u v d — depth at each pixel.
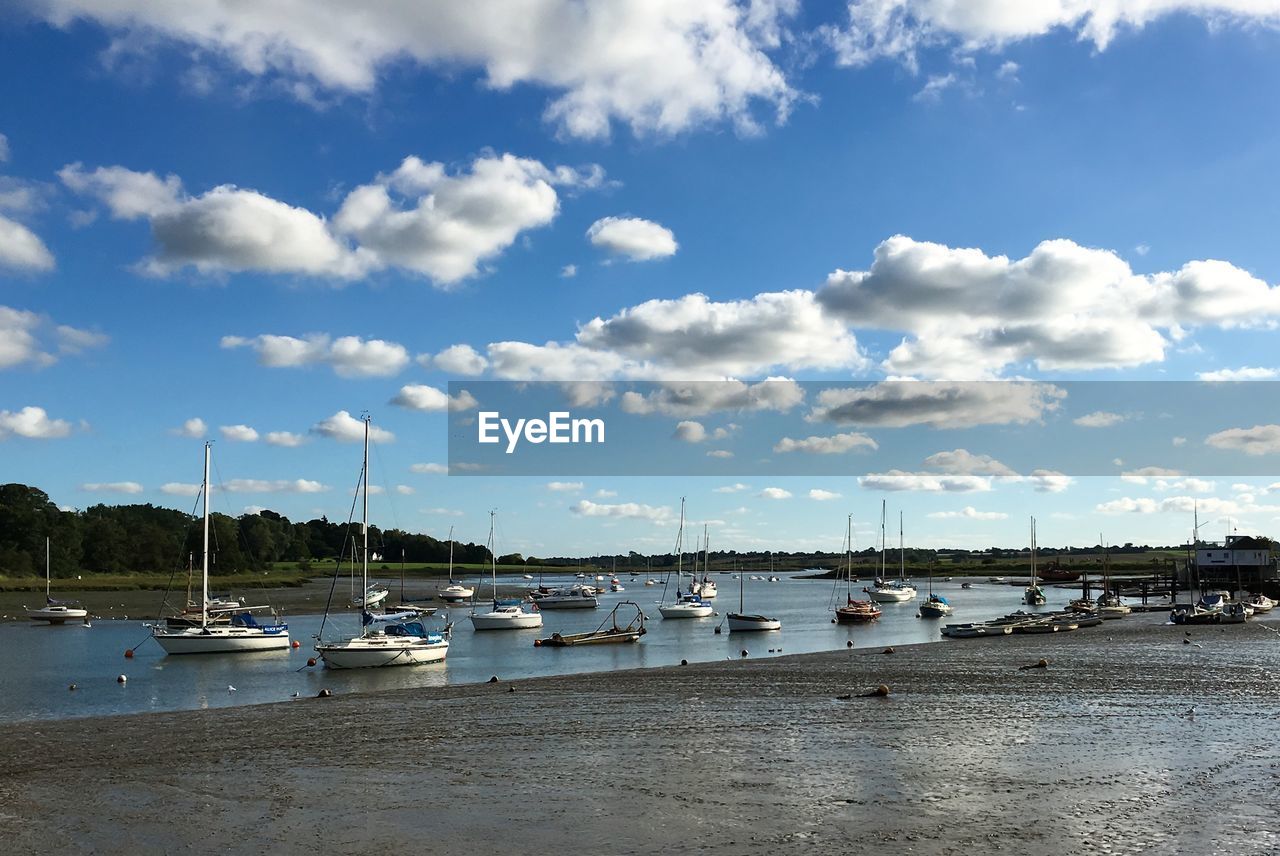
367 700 33.56
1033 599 121.44
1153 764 20.45
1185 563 142.62
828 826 15.88
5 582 138.00
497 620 76.50
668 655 56.38
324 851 15.05
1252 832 15.32
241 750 23.84
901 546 131.50
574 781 19.52
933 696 31.67
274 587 154.38
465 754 22.66
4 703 38.72
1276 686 33.38
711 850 14.67
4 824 17.08
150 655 57.34
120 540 174.75
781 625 79.06
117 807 18.14
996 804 17.19
